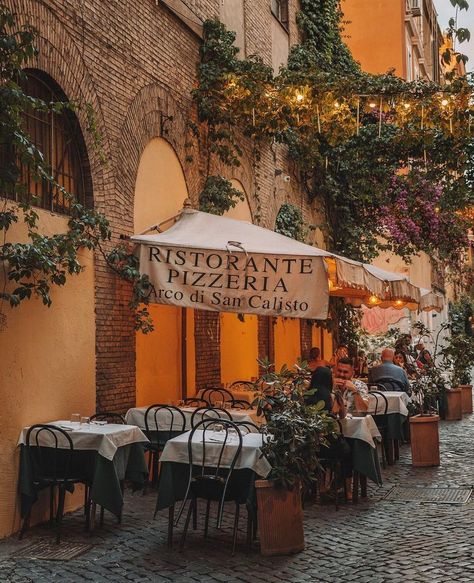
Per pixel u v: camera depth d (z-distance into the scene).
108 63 11.08
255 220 17.19
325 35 21.78
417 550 7.75
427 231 24.02
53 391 9.32
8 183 7.80
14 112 7.59
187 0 13.91
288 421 7.73
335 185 22.58
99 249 10.48
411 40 33.97
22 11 9.02
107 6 11.08
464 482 11.48
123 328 11.05
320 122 14.87
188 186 13.79
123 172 11.40
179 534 8.45
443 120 14.27
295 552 7.74
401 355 19.19
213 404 12.17
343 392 11.27
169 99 13.11
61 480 8.29
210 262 10.26
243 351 16.86
